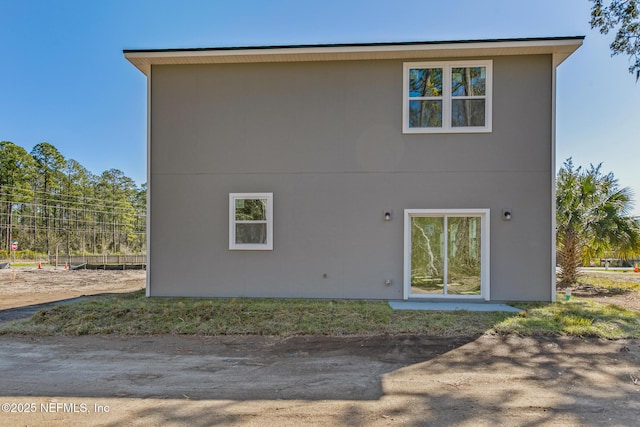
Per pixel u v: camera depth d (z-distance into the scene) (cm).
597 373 448
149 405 363
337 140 933
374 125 926
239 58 930
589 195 1181
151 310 750
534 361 490
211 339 605
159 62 950
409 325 649
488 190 900
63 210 5591
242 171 948
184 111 960
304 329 638
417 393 390
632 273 1817
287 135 943
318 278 926
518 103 901
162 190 957
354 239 922
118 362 498
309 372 455
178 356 522
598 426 320
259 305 798
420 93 922
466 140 908
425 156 914
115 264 2722
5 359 511
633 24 1065
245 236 944
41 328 655
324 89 938
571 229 1212
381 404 364
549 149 895
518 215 895
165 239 954
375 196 921
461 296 905
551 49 873
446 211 904
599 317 698
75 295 1164
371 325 652
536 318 688
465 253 912
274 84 948
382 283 914
